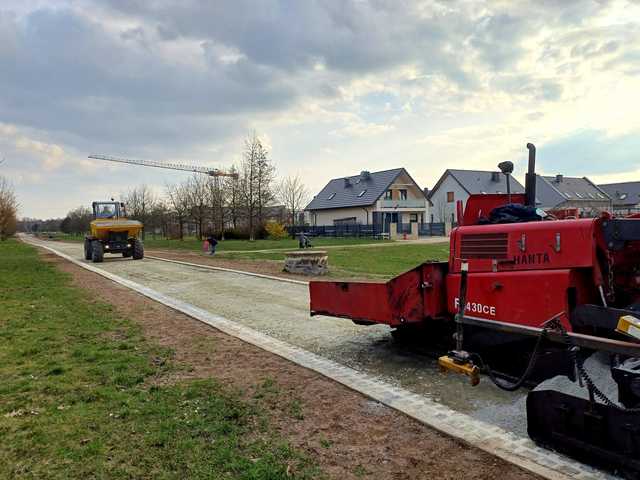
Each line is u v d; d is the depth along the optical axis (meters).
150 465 3.57
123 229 23.48
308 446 3.90
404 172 54.44
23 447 3.84
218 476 3.42
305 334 7.78
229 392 5.09
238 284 13.88
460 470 3.53
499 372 5.46
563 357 4.40
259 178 40.94
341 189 59.75
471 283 5.14
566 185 69.25
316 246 32.75
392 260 21.50
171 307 10.17
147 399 4.86
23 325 8.27
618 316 3.95
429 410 4.59
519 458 3.67
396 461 3.67
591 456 3.52
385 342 7.25
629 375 3.40
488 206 5.91
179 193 50.75
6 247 42.91
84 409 4.60
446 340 6.18
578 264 4.32
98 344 7.01
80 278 15.91
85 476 3.43
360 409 4.68
